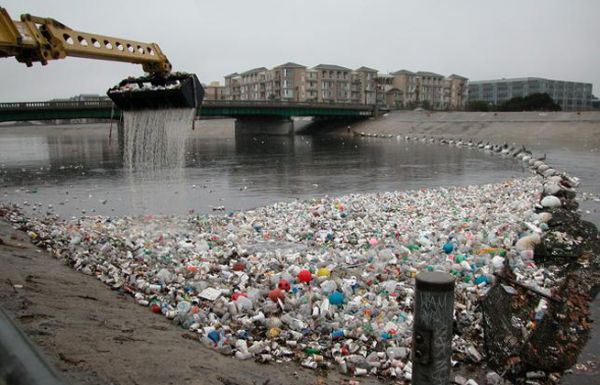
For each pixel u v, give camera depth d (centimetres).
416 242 1338
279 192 2570
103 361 582
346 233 1497
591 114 6675
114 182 2953
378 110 9588
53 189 2691
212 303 910
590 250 1296
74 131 12275
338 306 901
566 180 2536
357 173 3391
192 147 6278
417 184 2809
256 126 9031
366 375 708
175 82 1391
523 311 859
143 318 834
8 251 1177
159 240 1412
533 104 9700
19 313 700
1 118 5247
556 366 752
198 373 606
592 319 908
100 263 1190
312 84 13938
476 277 1027
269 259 1194
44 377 155
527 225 1466
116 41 1293
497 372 736
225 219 1797
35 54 1098
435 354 441
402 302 926
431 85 15662
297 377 673
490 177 3048
